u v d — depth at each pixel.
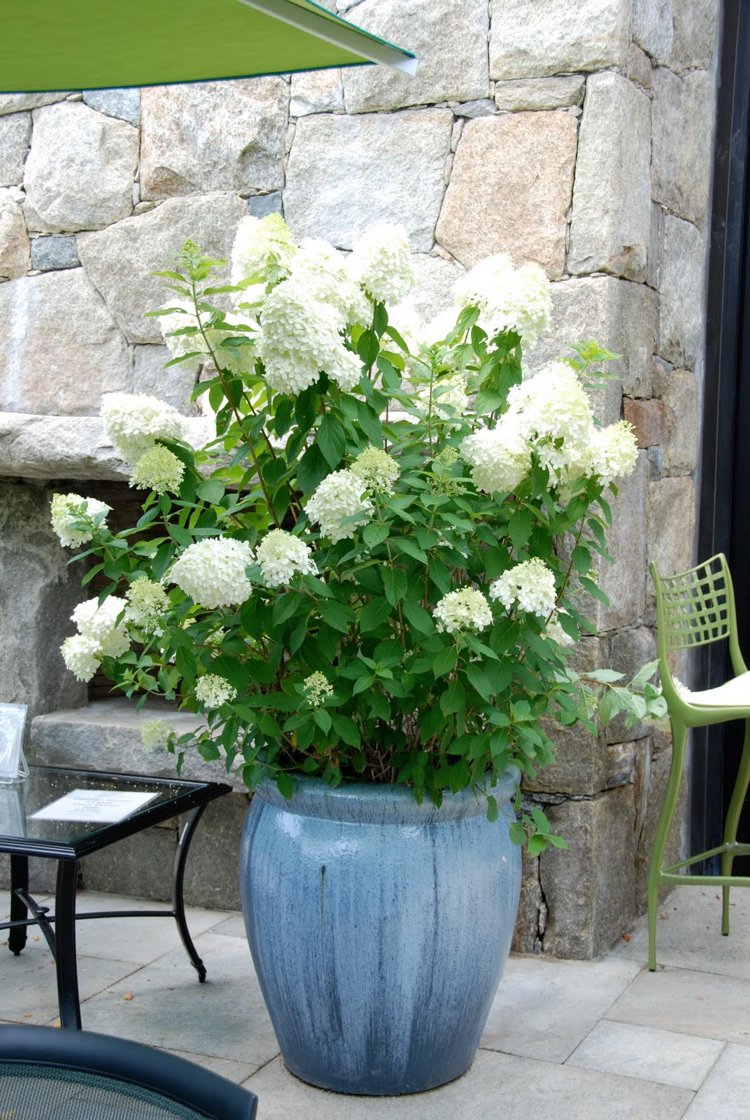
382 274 2.10
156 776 3.02
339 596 2.16
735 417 3.55
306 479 2.13
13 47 2.03
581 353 2.25
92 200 3.36
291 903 2.18
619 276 2.90
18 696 3.46
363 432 2.20
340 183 3.11
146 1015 2.62
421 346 2.23
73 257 3.39
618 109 2.80
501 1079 2.32
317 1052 2.25
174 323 2.22
